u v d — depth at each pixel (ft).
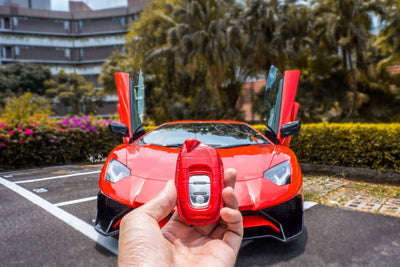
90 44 161.38
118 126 10.64
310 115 43.83
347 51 43.14
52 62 158.81
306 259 6.92
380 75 43.21
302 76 48.01
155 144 10.30
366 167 16.71
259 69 49.88
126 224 2.69
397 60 42.06
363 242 7.86
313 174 17.95
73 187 14.42
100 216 7.73
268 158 8.62
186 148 2.74
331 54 45.62
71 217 9.81
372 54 44.27
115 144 24.72
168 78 61.05
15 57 153.17
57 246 7.57
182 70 53.47
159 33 59.67
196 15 48.80
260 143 10.37
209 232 2.99
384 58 44.24
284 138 11.68
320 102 44.45
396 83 42.60
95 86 161.27
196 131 11.20
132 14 155.02
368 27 41.93
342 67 45.78
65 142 22.39
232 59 47.55
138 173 7.98
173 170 7.94
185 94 59.98
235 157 8.65
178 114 55.72
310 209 10.82
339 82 44.55
